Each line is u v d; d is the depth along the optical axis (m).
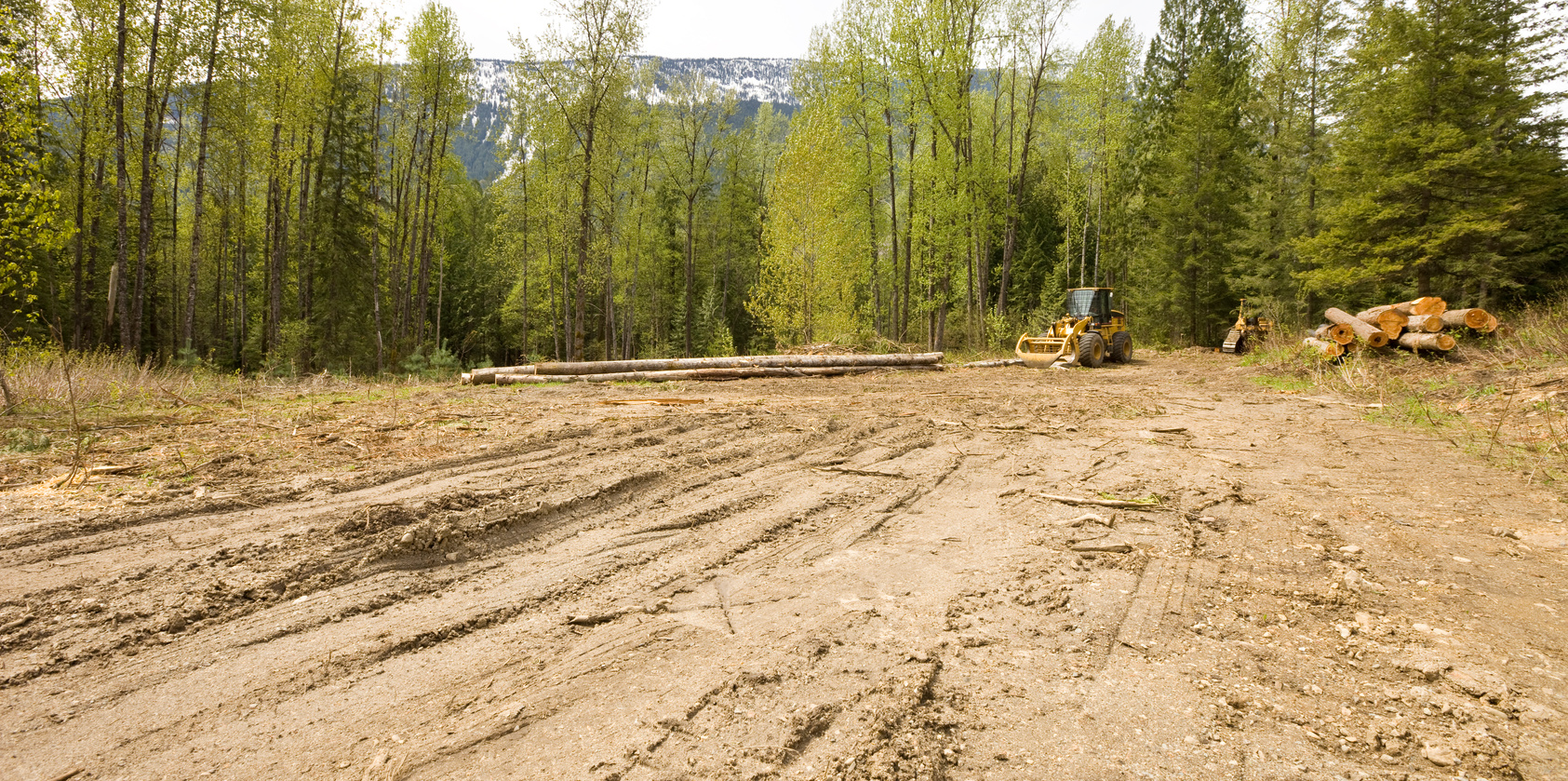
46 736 2.25
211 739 2.26
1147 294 30.28
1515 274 16.70
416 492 4.79
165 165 19.08
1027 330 28.36
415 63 25.22
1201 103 27.55
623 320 44.06
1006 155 30.89
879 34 24.09
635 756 2.14
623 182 31.41
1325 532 4.35
